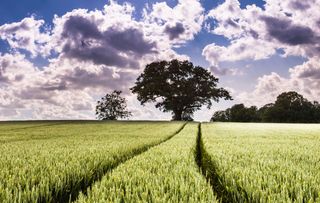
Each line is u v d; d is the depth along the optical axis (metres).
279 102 114.38
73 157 7.45
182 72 82.69
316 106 111.06
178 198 3.72
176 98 79.56
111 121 63.62
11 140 17.61
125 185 4.18
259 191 3.88
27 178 4.91
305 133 25.38
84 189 4.87
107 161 6.93
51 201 4.18
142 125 44.31
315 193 3.86
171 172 5.25
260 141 14.87
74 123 54.88
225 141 14.79
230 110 129.62
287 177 4.73
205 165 8.09
